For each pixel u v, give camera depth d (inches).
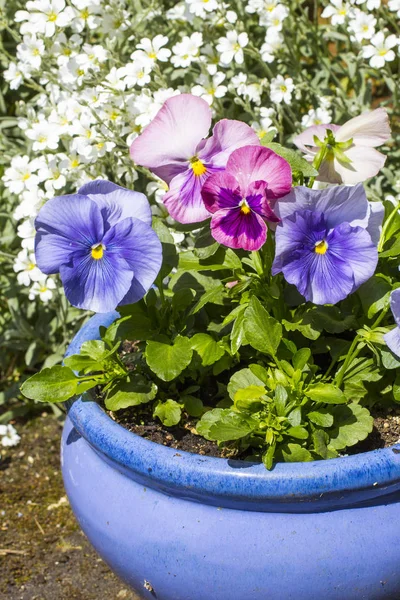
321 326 26.2
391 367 25.4
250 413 25.3
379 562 24.1
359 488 23.6
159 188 33.7
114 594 33.2
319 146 26.5
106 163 34.8
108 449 25.0
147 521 24.9
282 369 25.8
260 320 25.3
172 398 27.7
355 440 25.2
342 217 24.9
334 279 25.0
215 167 25.8
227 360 27.2
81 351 27.2
